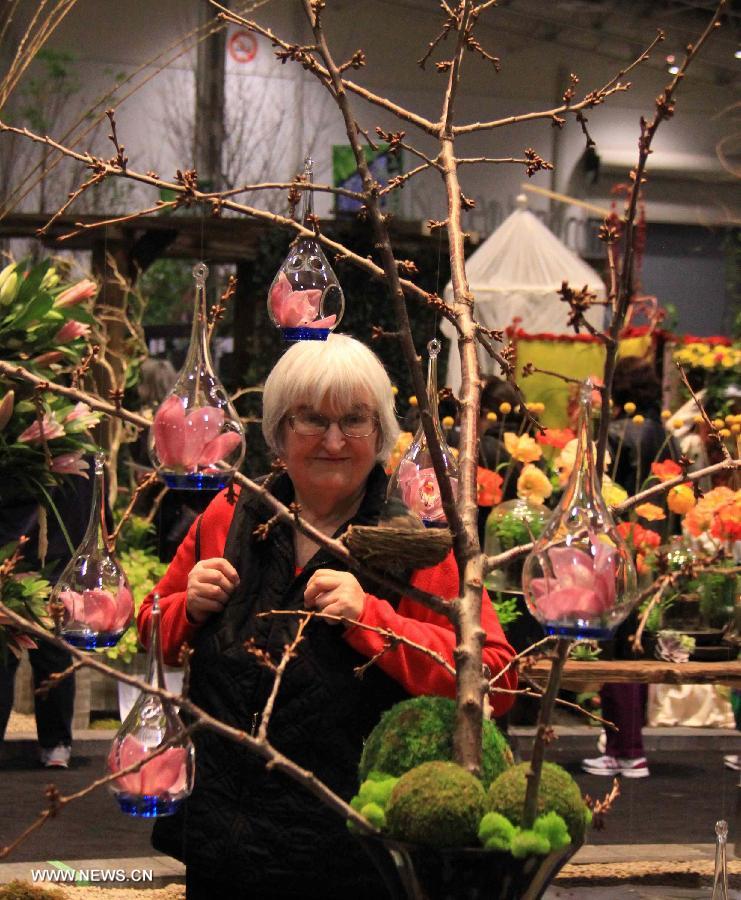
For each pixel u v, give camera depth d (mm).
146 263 6660
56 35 8195
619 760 4934
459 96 9461
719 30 9000
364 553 1460
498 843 1251
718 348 6395
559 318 7418
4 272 2494
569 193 9828
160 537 5648
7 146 7438
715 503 3982
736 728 5586
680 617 4141
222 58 8609
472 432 1573
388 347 6820
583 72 9727
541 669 3814
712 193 10047
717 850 2236
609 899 3652
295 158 8805
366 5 8914
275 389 1949
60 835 4086
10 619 1301
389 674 1838
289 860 1901
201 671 1981
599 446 1558
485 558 1483
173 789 1564
